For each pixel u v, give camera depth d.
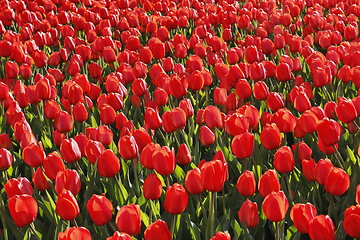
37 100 3.42
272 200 1.64
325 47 4.80
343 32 5.45
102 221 1.77
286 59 4.05
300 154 2.40
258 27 5.84
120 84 3.47
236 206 2.32
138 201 2.22
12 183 1.97
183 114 2.60
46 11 8.18
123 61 4.63
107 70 4.96
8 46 4.84
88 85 3.58
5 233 2.06
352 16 6.06
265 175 1.81
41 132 3.30
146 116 2.66
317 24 5.67
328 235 1.47
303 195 2.34
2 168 2.41
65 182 1.95
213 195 1.92
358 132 2.90
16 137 2.76
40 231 2.15
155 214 2.08
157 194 1.93
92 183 2.27
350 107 2.48
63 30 6.18
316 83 3.38
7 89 3.43
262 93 3.14
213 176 1.80
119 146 2.23
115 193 2.31
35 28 6.50
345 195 2.39
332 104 2.80
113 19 6.35
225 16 6.41
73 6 8.13
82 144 2.55
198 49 4.66
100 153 2.28
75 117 2.96
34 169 2.71
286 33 5.50
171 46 5.29
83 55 4.86
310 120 2.40
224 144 2.71
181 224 2.06
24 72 4.26
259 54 4.62
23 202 1.78
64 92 3.47
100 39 4.95
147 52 4.34
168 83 3.48
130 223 1.64
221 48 5.12
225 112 3.30
